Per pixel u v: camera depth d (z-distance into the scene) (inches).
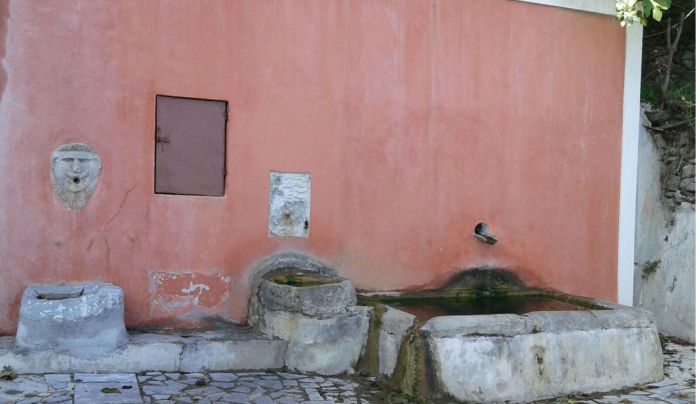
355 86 221.8
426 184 231.8
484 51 238.8
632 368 200.2
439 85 232.8
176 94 200.7
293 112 214.2
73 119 190.7
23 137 186.2
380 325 195.5
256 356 192.9
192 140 203.8
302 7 214.7
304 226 216.2
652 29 306.3
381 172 225.6
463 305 224.8
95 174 193.0
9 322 186.4
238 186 208.4
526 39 245.1
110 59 193.9
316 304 193.9
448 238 235.1
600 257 257.6
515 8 243.3
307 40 215.5
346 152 221.1
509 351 182.5
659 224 274.2
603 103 257.6
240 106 208.1
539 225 248.2
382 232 226.1
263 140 211.0
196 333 198.4
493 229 241.4
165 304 201.2
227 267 207.5
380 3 224.5
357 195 222.7
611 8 256.1
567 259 252.4
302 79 215.2
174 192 202.4
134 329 197.8
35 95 187.0
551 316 192.1
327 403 170.1
